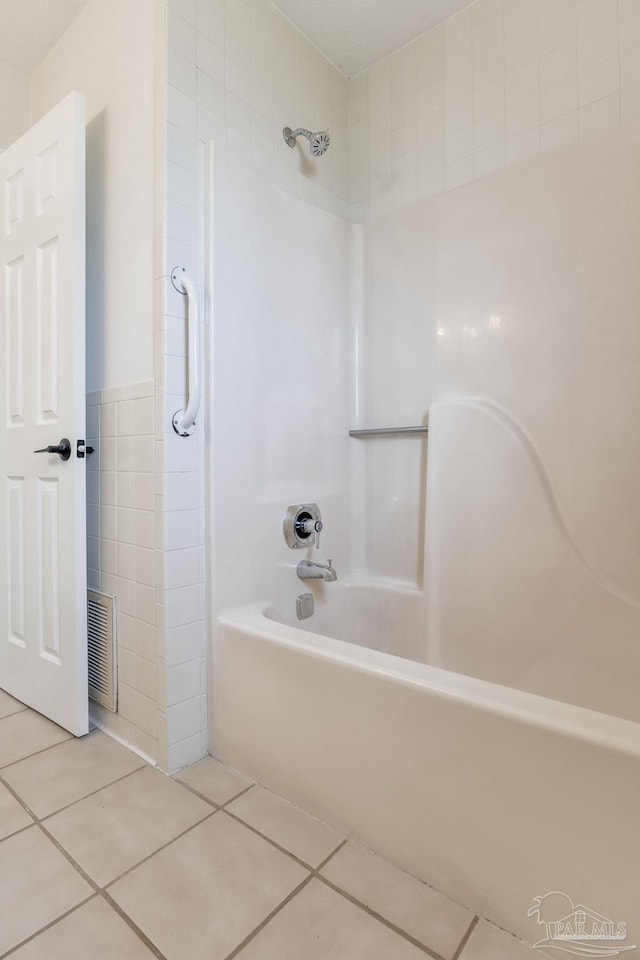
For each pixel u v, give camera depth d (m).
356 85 1.96
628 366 1.31
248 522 1.47
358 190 1.94
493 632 1.47
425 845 0.96
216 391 1.38
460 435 1.55
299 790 1.17
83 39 1.63
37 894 0.93
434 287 1.69
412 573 1.77
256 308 1.51
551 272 1.43
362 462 1.89
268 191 1.55
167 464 1.29
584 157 1.38
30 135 1.59
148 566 1.35
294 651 1.17
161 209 1.30
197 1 1.38
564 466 1.40
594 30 1.42
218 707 1.37
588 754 0.77
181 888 0.95
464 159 1.67
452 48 1.70
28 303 1.60
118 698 1.46
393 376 1.80
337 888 0.95
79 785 1.25
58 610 1.51
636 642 1.27
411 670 1.01
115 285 1.47
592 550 1.35
